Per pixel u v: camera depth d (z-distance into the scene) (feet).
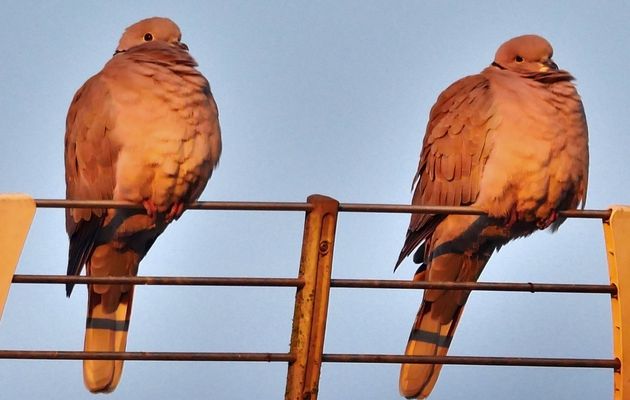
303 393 26.30
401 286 27.32
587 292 27.53
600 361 27.20
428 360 27.02
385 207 27.45
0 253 25.22
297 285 26.66
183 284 26.48
